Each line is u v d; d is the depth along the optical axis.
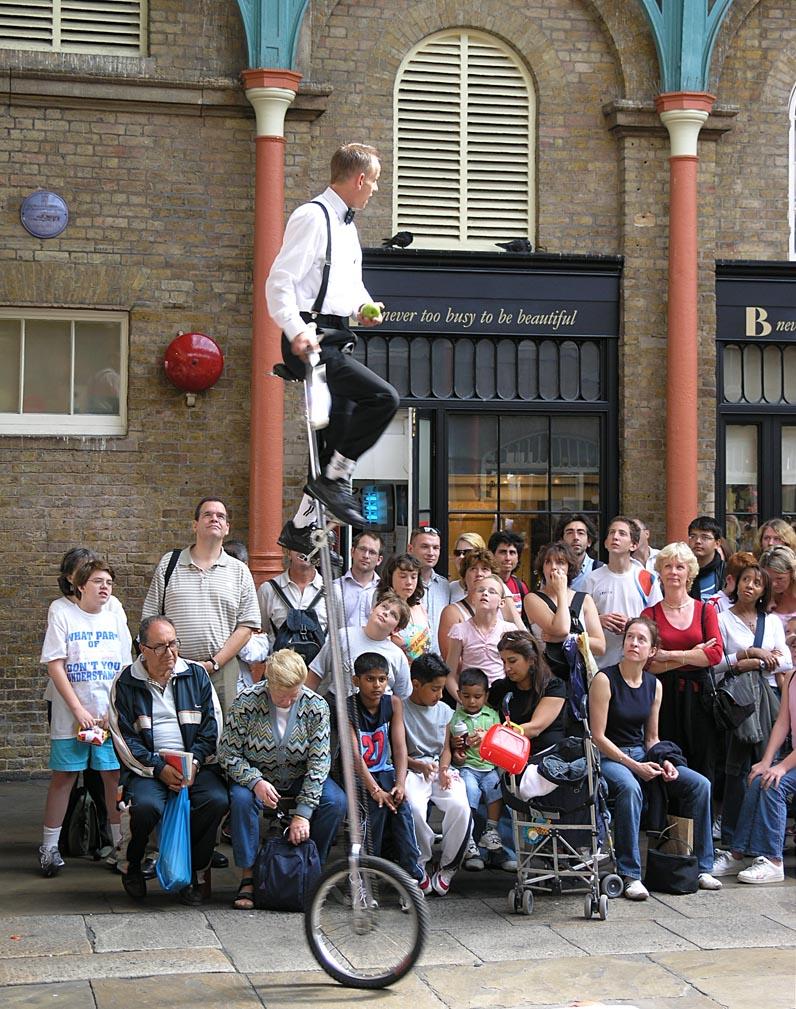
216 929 6.35
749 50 10.97
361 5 10.40
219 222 10.12
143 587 9.98
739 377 11.05
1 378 10.01
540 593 7.83
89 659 7.34
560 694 7.29
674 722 7.84
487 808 7.51
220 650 7.57
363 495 10.53
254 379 9.97
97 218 9.96
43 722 9.84
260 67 9.93
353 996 5.50
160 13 10.00
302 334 5.04
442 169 10.66
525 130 10.79
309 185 10.27
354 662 7.09
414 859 6.96
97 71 9.84
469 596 8.02
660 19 10.64
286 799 6.96
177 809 6.73
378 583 7.96
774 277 10.93
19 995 5.39
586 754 6.80
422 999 5.50
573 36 10.76
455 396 10.58
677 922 6.64
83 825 7.68
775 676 8.20
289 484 10.18
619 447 10.77
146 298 10.02
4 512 9.82
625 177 10.73
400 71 10.57
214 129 10.10
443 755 7.24
